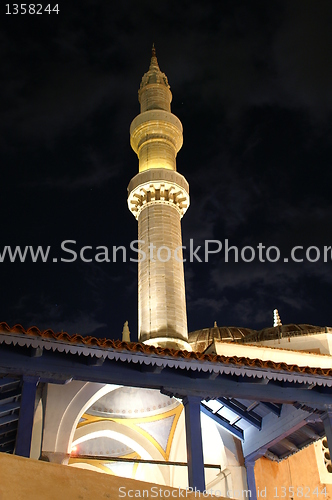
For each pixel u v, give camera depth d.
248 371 13.52
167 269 30.52
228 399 17.55
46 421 17.67
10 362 12.13
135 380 13.12
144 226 32.53
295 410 15.91
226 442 20.86
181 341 28.39
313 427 17.94
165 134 36.50
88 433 23.88
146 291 30.05
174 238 32.06
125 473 27.67
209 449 23.06
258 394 14.05
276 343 27.77
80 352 12.18
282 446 19.30
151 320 28.97
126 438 25.03
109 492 5.86
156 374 13.41
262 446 17.27
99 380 12.75
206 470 22.86
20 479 5.46
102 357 12.40
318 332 27.72
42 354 12.50
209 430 22.75
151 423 25.11
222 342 23.98
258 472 20.88
